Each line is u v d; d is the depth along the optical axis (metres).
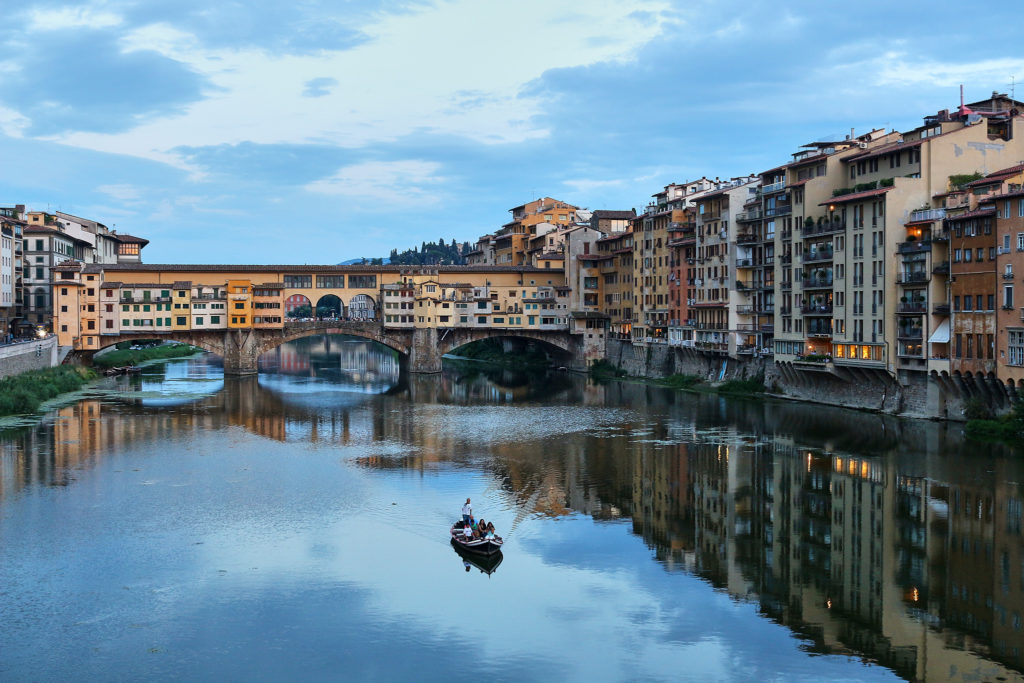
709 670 44.34
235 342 168.62
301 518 67.12
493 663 45.06
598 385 154.38
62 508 68.81
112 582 54.31
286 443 95.88
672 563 58.16
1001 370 85.50
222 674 43.72
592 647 46.72
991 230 86.62
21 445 92.19
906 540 61.28
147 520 66.12
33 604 51.06
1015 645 46.50
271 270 175.62
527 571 56.81
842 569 56.56
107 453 88.88
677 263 152.62
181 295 164.62
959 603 51.41
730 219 134.38
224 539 62.16
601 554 59.84
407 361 181.50
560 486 76.62
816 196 114.75
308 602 51.81
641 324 167.38
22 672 43.62
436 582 54.91
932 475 76.06
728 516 67.50
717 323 138.75
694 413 115.31
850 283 106.88
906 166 103.88
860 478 76.25
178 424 107.31
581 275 185.25
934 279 95.00
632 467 83.25
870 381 106.75
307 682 43.12
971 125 101.62
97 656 45.25
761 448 89.88
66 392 136.25
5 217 165.88
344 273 180.00
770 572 56.41
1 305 151.12
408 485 77.00
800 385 120.06
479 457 88.56
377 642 47.12
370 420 112.62
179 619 49.47
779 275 122.56
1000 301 85.25
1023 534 61.84
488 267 186.62
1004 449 83.69
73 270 159.00
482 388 150.88
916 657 45.31
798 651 46.19
